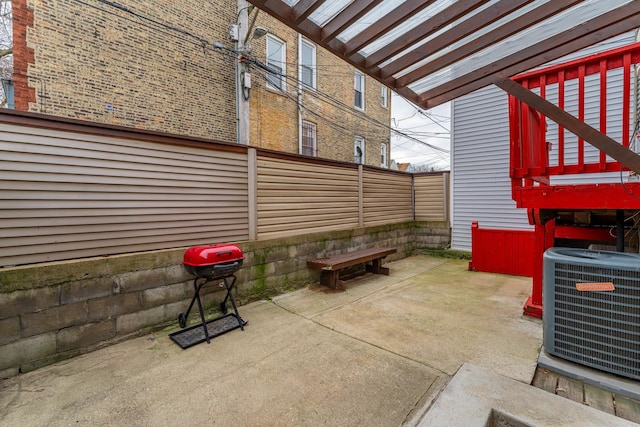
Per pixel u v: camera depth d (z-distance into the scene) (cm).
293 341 262
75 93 501
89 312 241
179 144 298
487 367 216
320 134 931
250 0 175
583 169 225
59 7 483
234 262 286
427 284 444
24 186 216
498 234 509
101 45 524
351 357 234
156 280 279
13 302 207
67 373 212
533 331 276
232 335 274
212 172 325
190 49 635
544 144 242
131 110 561
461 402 150
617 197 215
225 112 696
